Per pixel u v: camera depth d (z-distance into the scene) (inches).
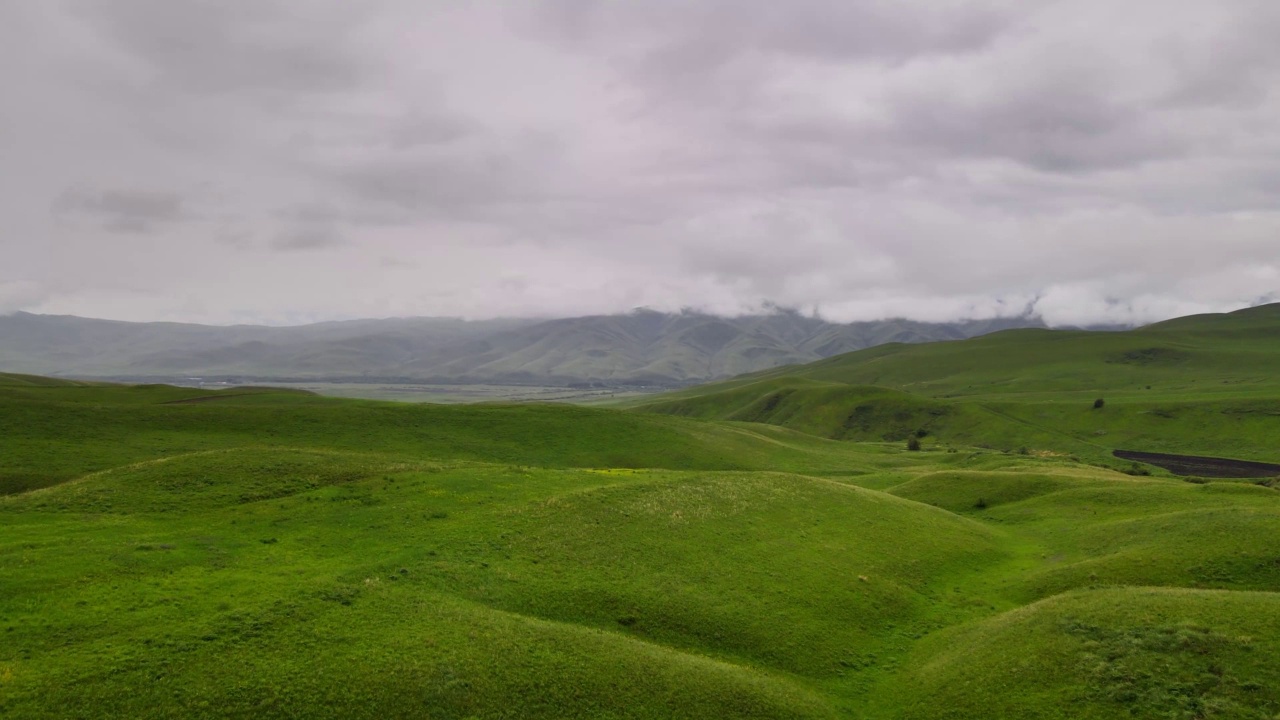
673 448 5073.8
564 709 1186.6
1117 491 3240.7
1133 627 1467.8
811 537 2322.8
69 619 1230.3
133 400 4827.8
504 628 1389.0
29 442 3221.0
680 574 1872.5
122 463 3112.7
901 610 1910.7
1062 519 3016.7
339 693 1110.4
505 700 1173.1
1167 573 2001.7
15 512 1951.3
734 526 2295.8
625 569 1844.2
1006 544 2721.5
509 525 2043.6
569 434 5007.4
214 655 1157.7
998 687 1381.6
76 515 1956.2
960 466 5393.7
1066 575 2094.0
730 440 5757.9
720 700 1293.1
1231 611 1461.6
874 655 1660.9
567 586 1701.5
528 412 5310.0
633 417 5703.7
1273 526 2165.4
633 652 1395.2
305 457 2753.4
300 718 1053.2
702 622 1648.6
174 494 2213.3
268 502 2191.2
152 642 1175.6
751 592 1841.8
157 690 1055.6
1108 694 1272.1
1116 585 1951.3
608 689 1254.3
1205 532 2236.7
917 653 1674.5
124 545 1659.7
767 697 1337.4
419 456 4030.5
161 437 3666.3
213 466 2506.2
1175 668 1299.2
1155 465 6811.0
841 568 2101.4
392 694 1128.2
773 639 1636.3
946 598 2047.2
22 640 1150.3
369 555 1754.4
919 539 2500.0
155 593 1376.7
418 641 1278.3
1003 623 1665.8
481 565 1738.4
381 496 2285.9
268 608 1336.1
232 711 1039.6
